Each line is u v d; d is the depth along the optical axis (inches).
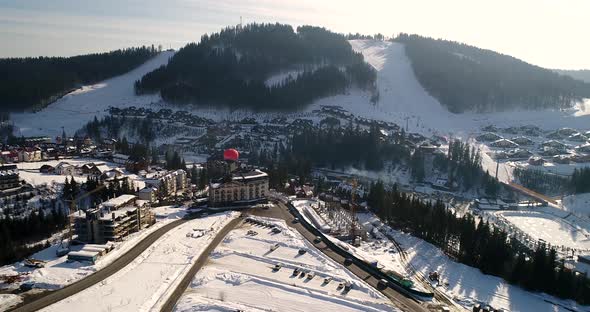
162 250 5895.7
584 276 5477.4
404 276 5383.9
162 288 4805.6
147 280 4992.6
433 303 4756.4
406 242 6889.8
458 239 6889.8
